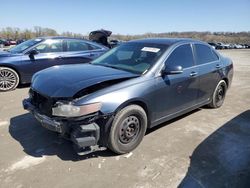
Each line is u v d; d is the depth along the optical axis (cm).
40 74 411
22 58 734
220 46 5025
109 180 313
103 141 347
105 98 336
